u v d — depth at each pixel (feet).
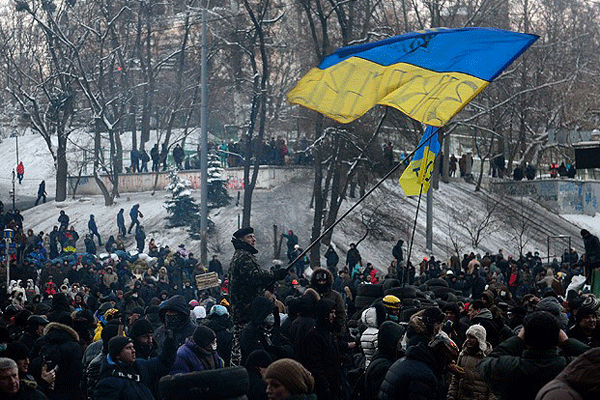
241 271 34.86
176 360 30.71
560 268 135.74
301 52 199.21
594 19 281.74
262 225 165.37
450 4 215.10
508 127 240.12
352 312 60.29
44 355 35.01
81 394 35.70
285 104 221.87
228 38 196.75
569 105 231.30
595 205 216.33
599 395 14.93
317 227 144.05
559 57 242.37
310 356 31.89
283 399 20.02
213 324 37.60
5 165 255.29
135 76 236.02
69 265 108.17
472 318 35.70
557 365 22.65
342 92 39.42
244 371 23.99
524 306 41.83
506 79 209.87
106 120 192.95
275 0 205.05
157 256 127.34
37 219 184.96
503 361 23.15
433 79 39.50
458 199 205.16
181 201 165.99
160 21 226.17
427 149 47.26
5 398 25.62
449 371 30.94
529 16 239.71
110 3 200.95
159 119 239.50
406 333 30.27
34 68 279.08
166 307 35.81
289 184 184.44
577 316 32.94
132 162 200.85
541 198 213.46
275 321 34.19
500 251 136.67
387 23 172.24
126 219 176.65
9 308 44.96
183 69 219.41
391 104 39.11
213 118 235.81
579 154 66.74
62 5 214.90
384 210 177.37
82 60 217.15
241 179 183.01
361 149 151.02
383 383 26.53
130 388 30.12
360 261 137.28
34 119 210.59
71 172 206.69
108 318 41.14
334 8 144.66
